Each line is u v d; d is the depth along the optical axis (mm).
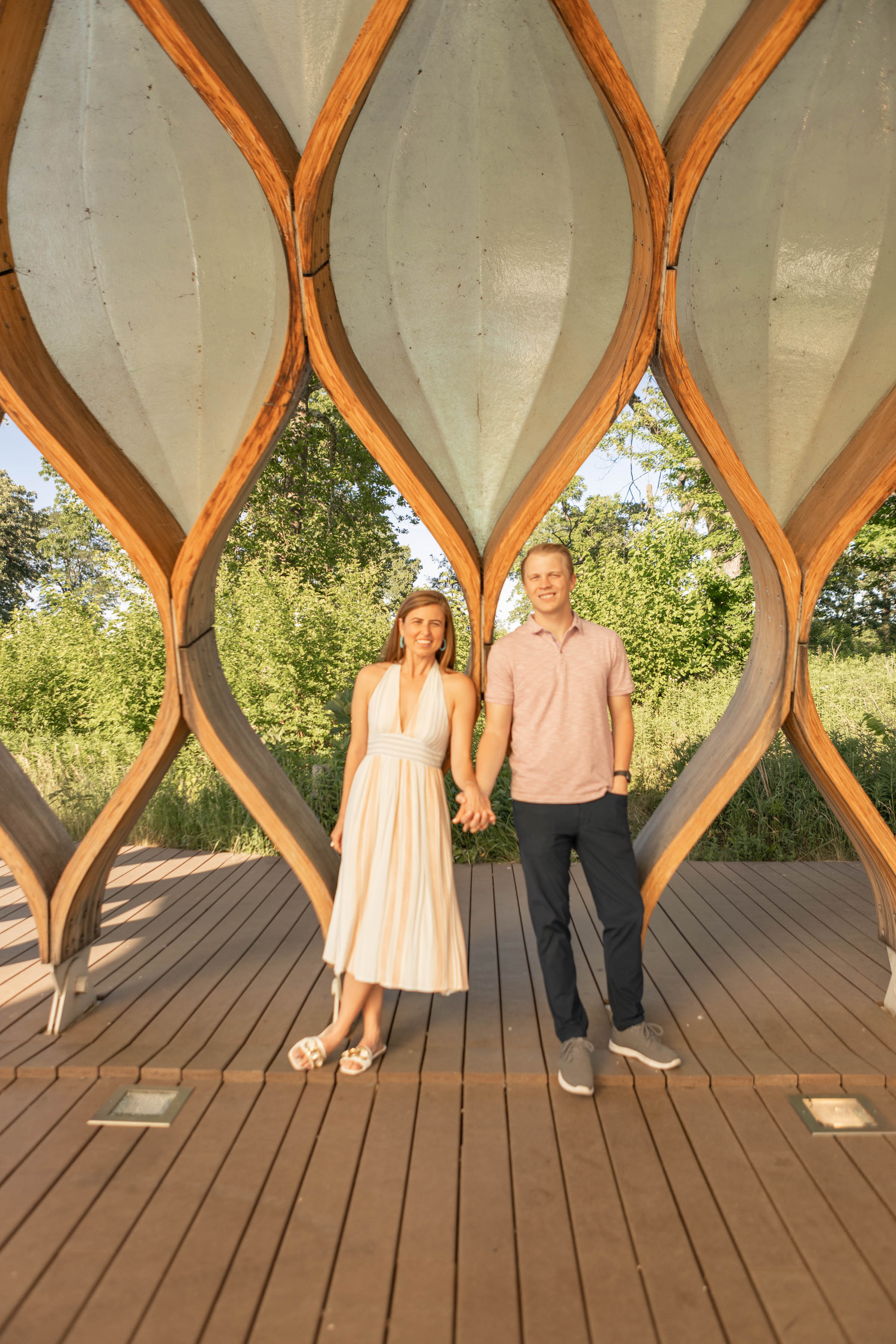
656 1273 1896
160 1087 2730
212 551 3031
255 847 5992
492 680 2809
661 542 12227
